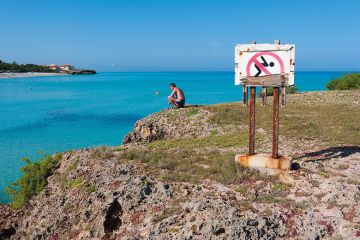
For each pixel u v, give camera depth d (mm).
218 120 21297
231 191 9961
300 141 15828
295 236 7988
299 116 21812
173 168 11969
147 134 22109
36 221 11750
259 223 8172
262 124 19844
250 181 10602
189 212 8922
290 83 10953
